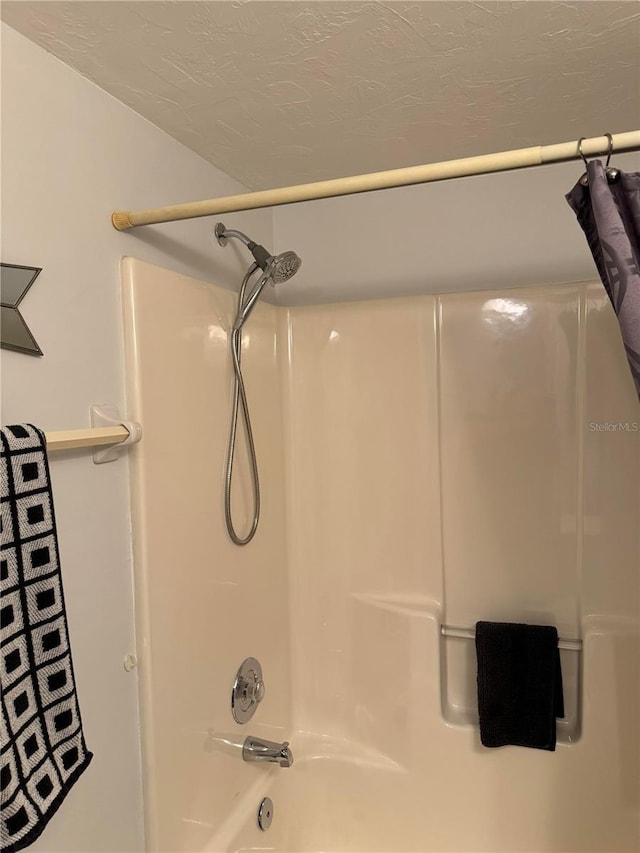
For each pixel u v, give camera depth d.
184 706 1.37
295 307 1.86
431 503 1.76
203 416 1.46
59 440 1.01
